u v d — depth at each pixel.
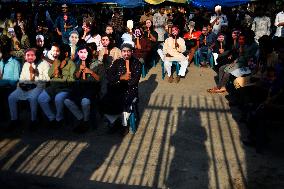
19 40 8.66
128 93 5.79
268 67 5.73
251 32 7.57
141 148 5.32
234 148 5.29
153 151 5.21
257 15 10.89
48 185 4.27
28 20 13.23
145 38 10.34
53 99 6.12
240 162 4.84
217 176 4.46
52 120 6.16
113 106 5.68
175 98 7.91
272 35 11.88
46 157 5.05
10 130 6.09
